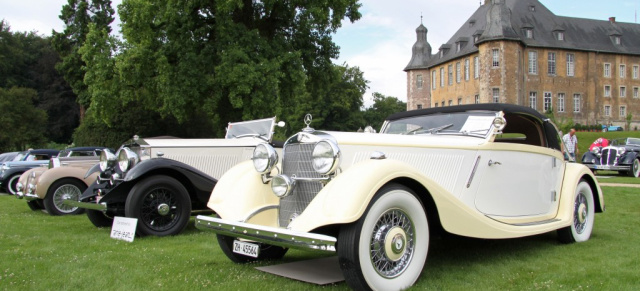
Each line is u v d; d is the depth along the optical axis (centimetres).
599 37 6181
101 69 2005
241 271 398
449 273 382
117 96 2055
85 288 346
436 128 486
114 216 659
